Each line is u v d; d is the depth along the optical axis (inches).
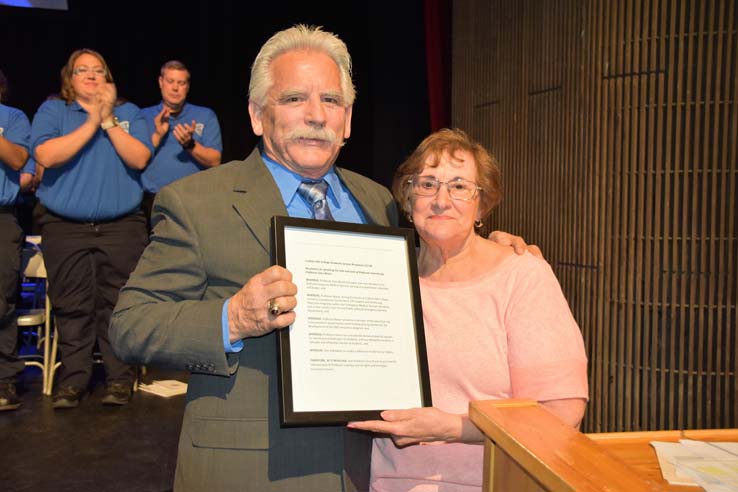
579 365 57.3
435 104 184.7
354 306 52.6
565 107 116.7
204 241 53.8
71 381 149.0
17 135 148.3
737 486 38.5
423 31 220.5
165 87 172.9
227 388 53.0
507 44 133.2
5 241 145.3
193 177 57.2
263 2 259.0
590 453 33.4
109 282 149.9
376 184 68.5
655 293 105.5
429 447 61.6
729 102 98.2
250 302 47.6
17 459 117.1
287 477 52.1
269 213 55.2
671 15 102.0
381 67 230.8
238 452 52.0
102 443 125.3
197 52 264.2
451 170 60.9
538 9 123.6
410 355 53.4
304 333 50.6
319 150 57.0
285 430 52.6
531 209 126.0
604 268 111.0
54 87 261.6
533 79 125.3
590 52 111.6
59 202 145.1
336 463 53.6
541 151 123.2
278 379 48.6
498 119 135.9
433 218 61.5
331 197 61.9
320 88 56.3
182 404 149.5
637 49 105.7
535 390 56.6
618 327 110.2
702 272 101.5
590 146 112.0
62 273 147.3
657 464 42.5
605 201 110.8
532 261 62.0
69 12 257.8
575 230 115.1
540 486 33.6
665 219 104.3
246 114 268.8
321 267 52.7
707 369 102.7
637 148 106.7
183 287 53.2
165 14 261.9
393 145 230.2
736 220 99.2
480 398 59.7
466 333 60.4
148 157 150.6
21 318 153.6
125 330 52.0
